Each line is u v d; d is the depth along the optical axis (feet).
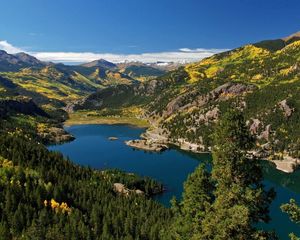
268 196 121.08
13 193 443.73
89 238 372.38
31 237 362.53
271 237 119.44
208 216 121.90
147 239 374.84
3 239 364.58
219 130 120.67
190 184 142.10
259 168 119.44
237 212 110.11
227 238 113.29
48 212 418.51
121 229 397.19
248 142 119.24
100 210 436.35
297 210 114.73
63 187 491.72
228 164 117.70
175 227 147.64
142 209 437.17
